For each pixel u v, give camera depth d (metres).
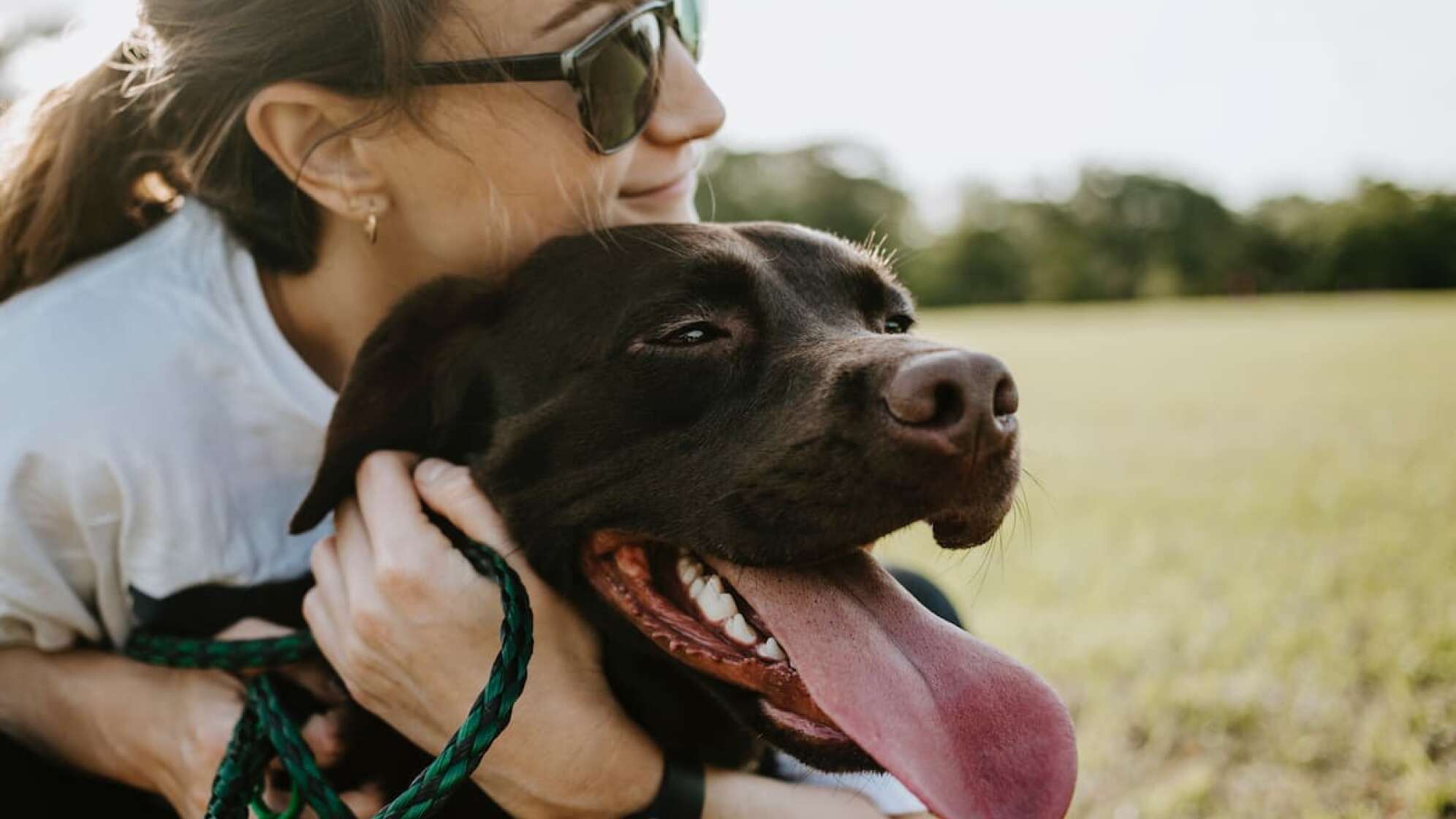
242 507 0.69
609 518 0.64
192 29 0.68
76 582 0.68
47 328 0.68
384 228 0.71
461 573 0.63
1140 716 1.01
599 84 0.68
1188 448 2.52
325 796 0.62
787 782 0.68
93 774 0.71
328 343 0.75
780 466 0.61
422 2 0.65
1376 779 0.90
